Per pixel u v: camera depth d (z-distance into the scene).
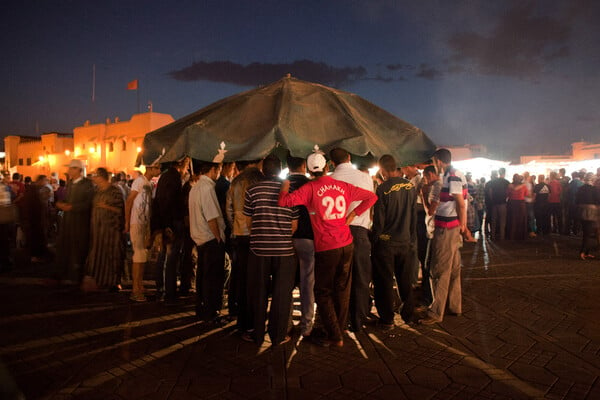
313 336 4.75
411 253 5.20
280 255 4.53
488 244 12.27
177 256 6.07
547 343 4.61
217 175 5.62
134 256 6.31
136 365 4.07
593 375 3.83
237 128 5.40
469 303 6.12
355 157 6.70
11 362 4.13
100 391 3.55
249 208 4.58
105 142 41.22
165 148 5.71
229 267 6.97
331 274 4.53
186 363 4.12
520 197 13.02
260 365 4.09
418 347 4.54
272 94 5.87
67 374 3.86
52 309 5.89
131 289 7.09
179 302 6.28
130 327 5.16
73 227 6.95
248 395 3.49
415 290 6.96
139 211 6.22
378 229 5.01
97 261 6.75
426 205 6.01
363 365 4.09
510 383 3.69
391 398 3.44
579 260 9.53
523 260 9.55
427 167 6.12
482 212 14.09
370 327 5.20
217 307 5.30
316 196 4.42
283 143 5.00
